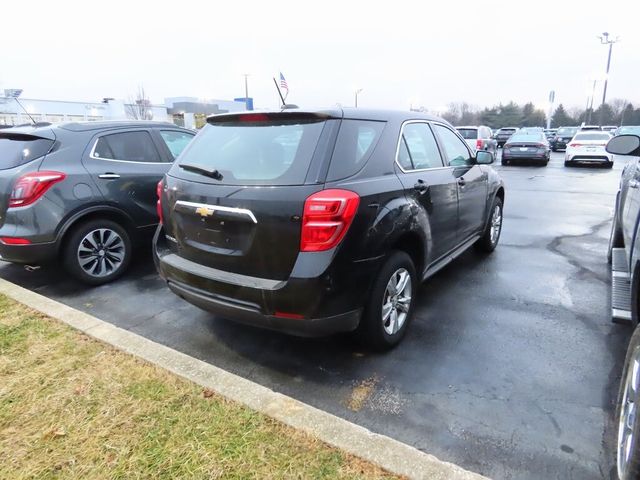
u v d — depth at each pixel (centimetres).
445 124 421
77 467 193
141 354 276
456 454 214
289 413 221
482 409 246
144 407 229
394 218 285
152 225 473
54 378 254
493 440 222
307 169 253
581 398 254
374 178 280
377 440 202
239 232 262
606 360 295
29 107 3034
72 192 405
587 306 380
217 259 276
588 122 5119
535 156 1736
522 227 686
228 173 274
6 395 240
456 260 514
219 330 343
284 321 256
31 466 193
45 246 393
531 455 212
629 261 291
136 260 507
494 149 1819
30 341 295
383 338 298
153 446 204
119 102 3647
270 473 188
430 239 343
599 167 1675
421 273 340
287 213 245
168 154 496
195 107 4381
